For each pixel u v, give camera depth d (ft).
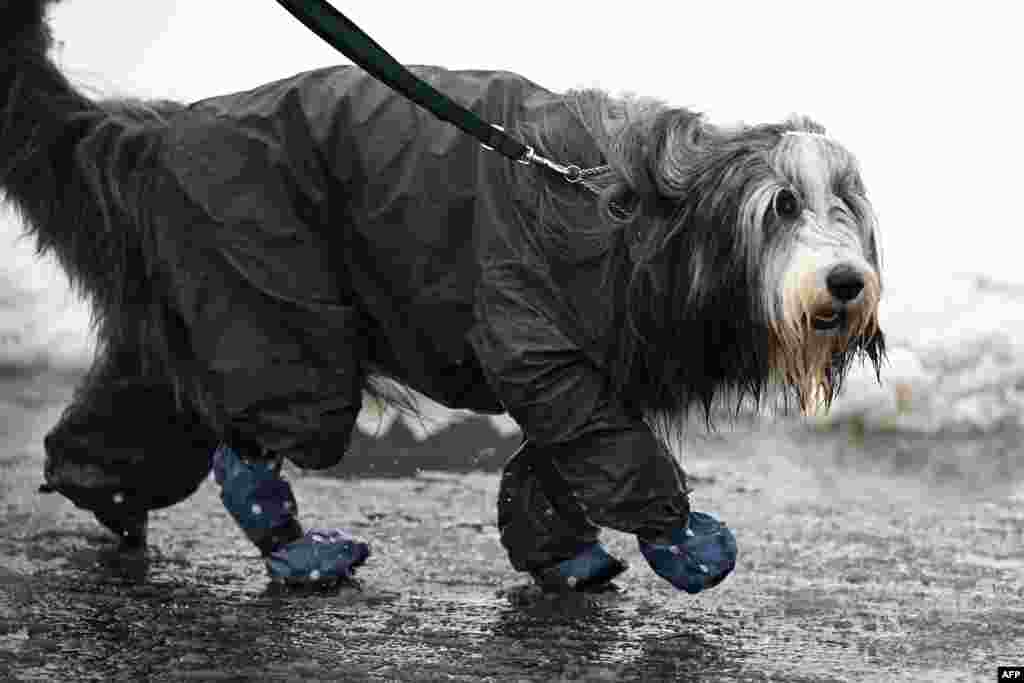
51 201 22.13
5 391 37.60
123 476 23.03
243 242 19.89
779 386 18.63
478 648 17.95
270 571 21.38
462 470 31.76
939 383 37.04
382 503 27.99
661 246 17.92
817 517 26.68
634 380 18.51
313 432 20.10
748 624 19.30
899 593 20.99
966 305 39.63
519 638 18.51
